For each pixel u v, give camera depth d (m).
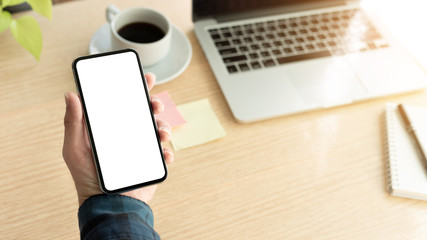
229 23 0.77
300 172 0.62
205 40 0.74
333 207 0.59
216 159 0.62
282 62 0.73
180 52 0.72
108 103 0.51
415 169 0.63
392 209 0.60
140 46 0.63
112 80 0.51
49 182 0.57
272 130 0.67
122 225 0.43
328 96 0.70
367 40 0.80
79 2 0.78
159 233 0.54
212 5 0.75
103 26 0.72
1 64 0.67
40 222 0.54
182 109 0.67
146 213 0.49
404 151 0.65
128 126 0.51
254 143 0.65
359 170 0.64
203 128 0.65
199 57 0.74
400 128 0.68
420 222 0.59
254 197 0.59
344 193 0.61
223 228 0.56
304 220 0.58
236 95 0.68
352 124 0.69
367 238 0.57
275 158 0.63
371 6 0.88
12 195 0.55
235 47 0.74
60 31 0.73
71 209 0.55
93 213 0.45
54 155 0.60
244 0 0.77
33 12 0.75
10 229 0.53
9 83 0.66
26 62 0.68
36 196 0.56
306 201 0.59
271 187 0.60
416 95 0.75
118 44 0.64
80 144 0.50
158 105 0.54
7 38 0.71
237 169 0.61
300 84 0.71
